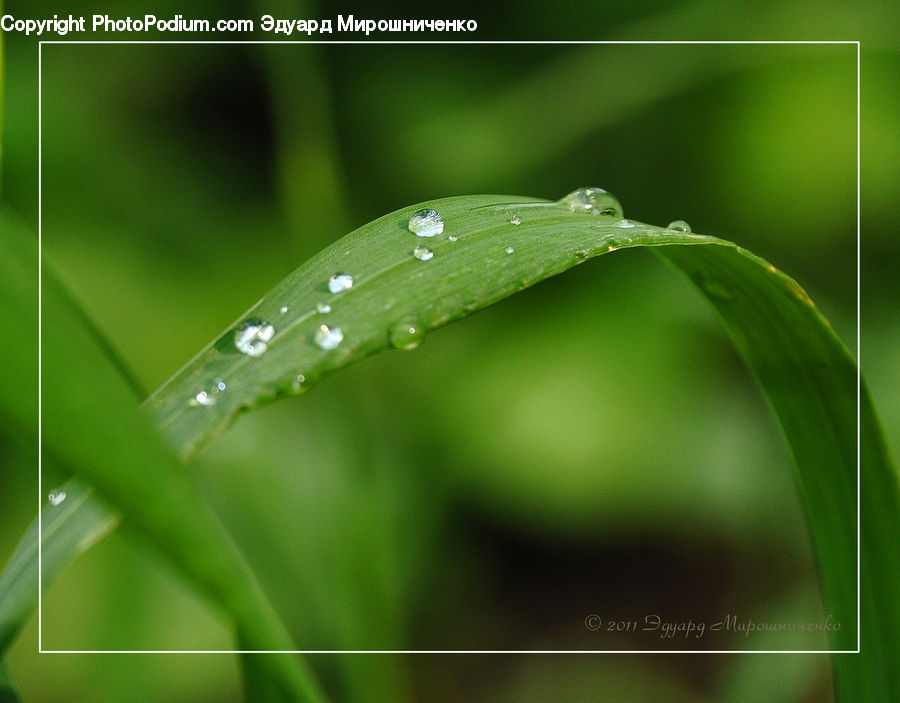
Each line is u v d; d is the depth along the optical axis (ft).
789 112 2.02
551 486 1.95
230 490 1.54
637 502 1.95
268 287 2.05
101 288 1.94
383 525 1.55
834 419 1.05
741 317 1.06
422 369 2.03
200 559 0.96
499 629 2.00
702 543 1.99
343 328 1.01
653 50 2.04
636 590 2.00
